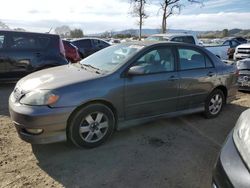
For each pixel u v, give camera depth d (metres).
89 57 5.02
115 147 4.02
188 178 3.31
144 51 4.36
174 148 4.07
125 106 4.13
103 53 4.87
